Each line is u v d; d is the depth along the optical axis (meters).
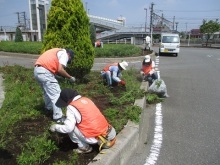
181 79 9.98
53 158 3.09
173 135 4.58
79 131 3.14
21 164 2.85
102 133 3.19
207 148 4.09
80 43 6.27
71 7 6.14
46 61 4.03
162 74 11.14
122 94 5.96
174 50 21.19
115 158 3.17
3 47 20.42
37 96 5.37
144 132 4.68
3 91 6.26
